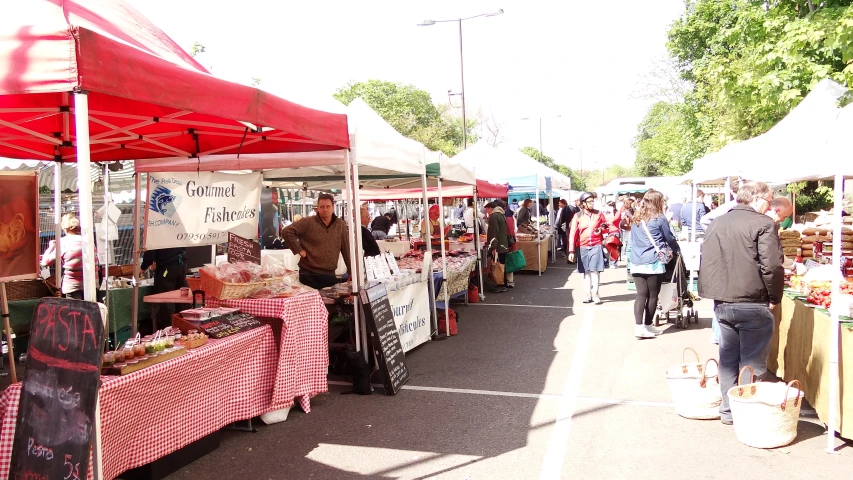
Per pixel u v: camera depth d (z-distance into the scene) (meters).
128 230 11.09
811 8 11.20
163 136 5.69
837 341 4.40
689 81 33.56
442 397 5.94
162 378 3.89
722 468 4.20
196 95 3.48
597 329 9.05
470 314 10.62
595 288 11.48
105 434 3.50
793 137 5.51
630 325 9.29
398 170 7.38
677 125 35.25
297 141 6.13
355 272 6.18
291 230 7.36
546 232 19.25
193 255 9.37
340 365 6.84
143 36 3.95
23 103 4.15
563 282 14.94
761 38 11.84
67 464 2.72
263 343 5.14
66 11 3.36
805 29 10.04
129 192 11.08
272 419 5.24
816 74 10.05
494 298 12.46
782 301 5.97
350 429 5.10
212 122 5.15
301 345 5.44
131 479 4.10
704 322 9.38
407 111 49.12
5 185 4.43
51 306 2.85
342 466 4.36
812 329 5.01
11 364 5.35
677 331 8.75
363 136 6.35
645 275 8.28
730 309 4.86
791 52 10.44
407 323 7.65
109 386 3.46
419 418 5.34
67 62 2.70
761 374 4.96
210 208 7.29
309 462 4.43
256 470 4.30
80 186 2.77
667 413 5.38
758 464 4.25
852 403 4.28
